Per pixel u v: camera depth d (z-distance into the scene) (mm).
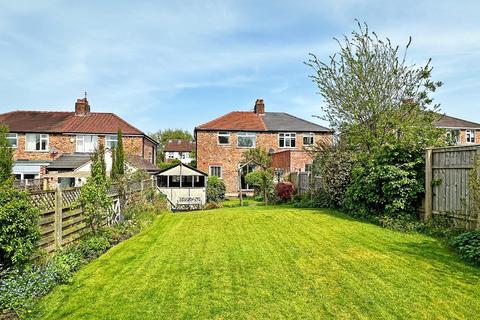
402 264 6793
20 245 5734
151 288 6090
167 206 20562
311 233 10086
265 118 35781
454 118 37406
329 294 5527
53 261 6973
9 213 5625
